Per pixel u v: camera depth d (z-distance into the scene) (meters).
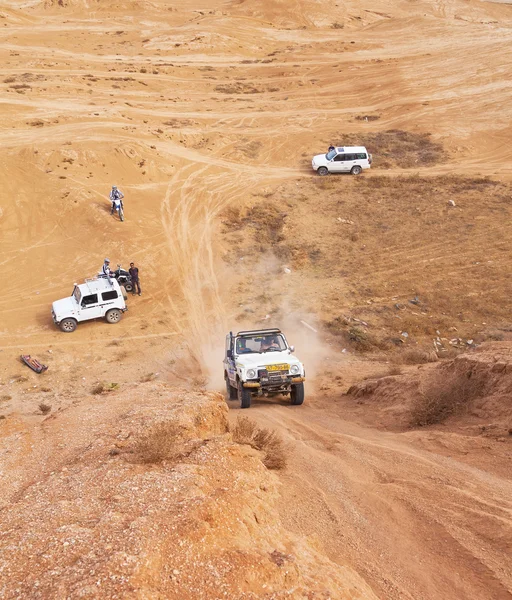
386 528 6.96
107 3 93.12
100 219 34.69
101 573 4.66
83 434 10.12
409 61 68.06
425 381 13.89
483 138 49.62
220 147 47.56
